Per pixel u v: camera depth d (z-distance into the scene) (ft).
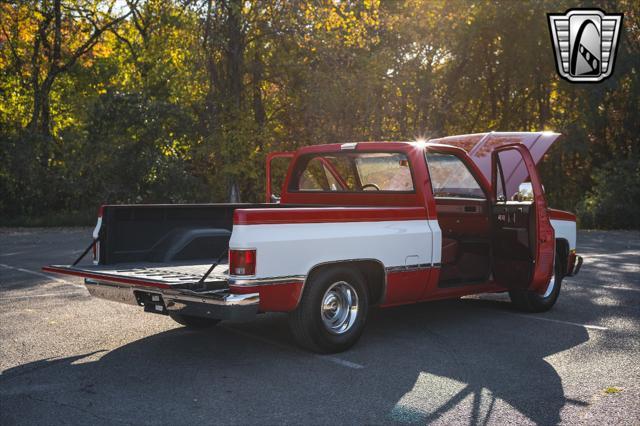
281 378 16.31
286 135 88.53
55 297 27.63
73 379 16.19
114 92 78.48
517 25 99.09
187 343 19.93
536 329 22.18
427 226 21.17
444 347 19.58
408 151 21.79
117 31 101.76
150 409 14.03
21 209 82.33
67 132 81.20
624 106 97.09
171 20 76.18
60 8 92.53
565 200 107.76
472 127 114.32
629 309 25.96
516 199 23.61
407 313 25.12
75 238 59.88
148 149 77.97
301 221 17.60
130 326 22.20
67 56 96.84
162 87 81.10
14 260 41.65
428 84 86.69
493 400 14.71
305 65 80.48
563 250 26.16
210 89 78.23
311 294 17.99
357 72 77.25
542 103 109.29
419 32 86.38
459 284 22.67
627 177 83.82
